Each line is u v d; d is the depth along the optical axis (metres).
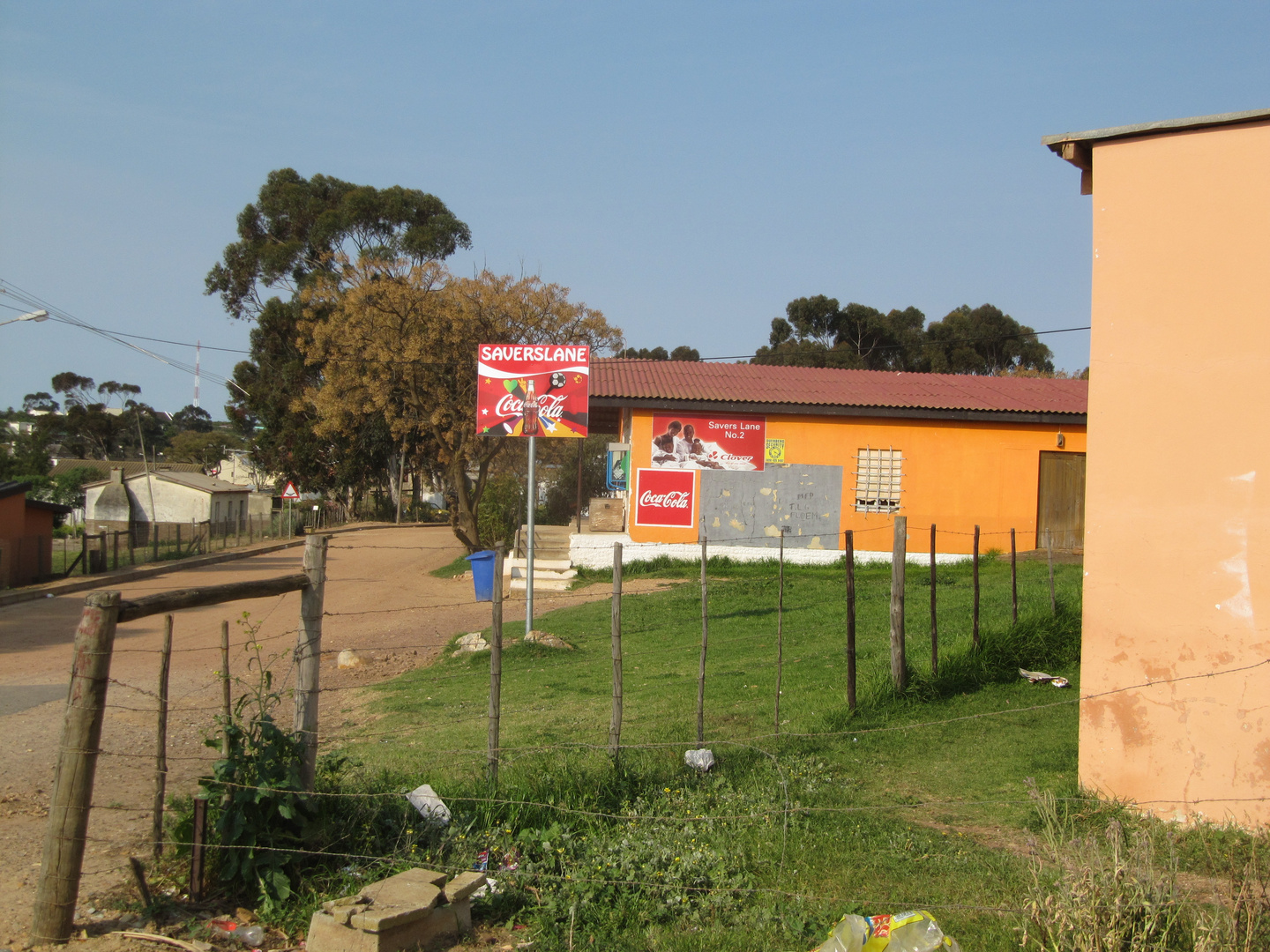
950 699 9.29
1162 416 6.40
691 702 9.34
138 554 31.47
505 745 7.81
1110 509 6.52
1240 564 6.14
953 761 7.55
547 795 6.00
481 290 30.16
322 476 50.50
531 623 13.59
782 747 7.67
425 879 4.75
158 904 4.66
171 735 8.55
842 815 6.19
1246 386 6.18
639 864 5.23
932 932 4.16
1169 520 6.34
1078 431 21.92
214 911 4.71
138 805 6.29
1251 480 6.14
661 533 21.31
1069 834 5.87
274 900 4.71
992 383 24.81
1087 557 6.57
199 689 10.89
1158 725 6.30
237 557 33.06
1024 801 6.56
